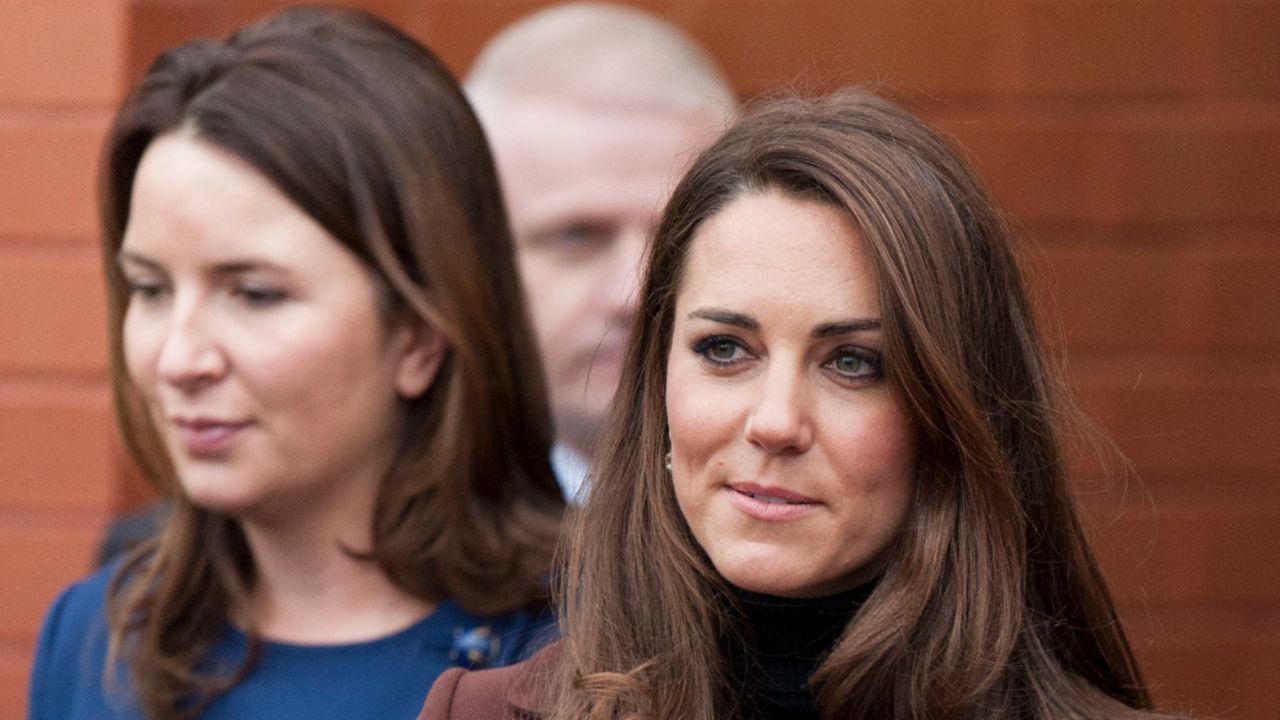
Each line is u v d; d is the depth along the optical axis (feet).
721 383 23.59
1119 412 51.44
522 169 46.62
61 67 51.80
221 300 30.27
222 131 30.07
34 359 52.13
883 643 23.71
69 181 51.83
